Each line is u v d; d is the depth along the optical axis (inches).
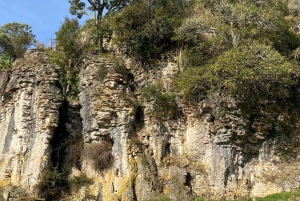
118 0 1126.4
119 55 860.6
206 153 732.7
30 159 787.4
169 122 770.2
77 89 859.4
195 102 767.7
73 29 944.9
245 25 831.1
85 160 807.1
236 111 714.8
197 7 956.0
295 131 727.7
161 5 911.0
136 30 863.7
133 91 808.9
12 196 738.8
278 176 685.3
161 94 778.8
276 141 719.7
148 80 826.2
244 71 689.0
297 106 755.4
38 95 829.2
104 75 803.4
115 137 762.2
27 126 826.8
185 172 717.9
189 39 855.1
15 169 792.9
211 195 692.7
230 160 706.2
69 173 804.0
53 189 764.6
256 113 733.3
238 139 711.7
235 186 697.6
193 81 746.2
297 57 808.3
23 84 857.5
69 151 824.9
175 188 701.9
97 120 778.2
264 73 692.7
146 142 754.8
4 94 896.3
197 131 752.3
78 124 848.3
